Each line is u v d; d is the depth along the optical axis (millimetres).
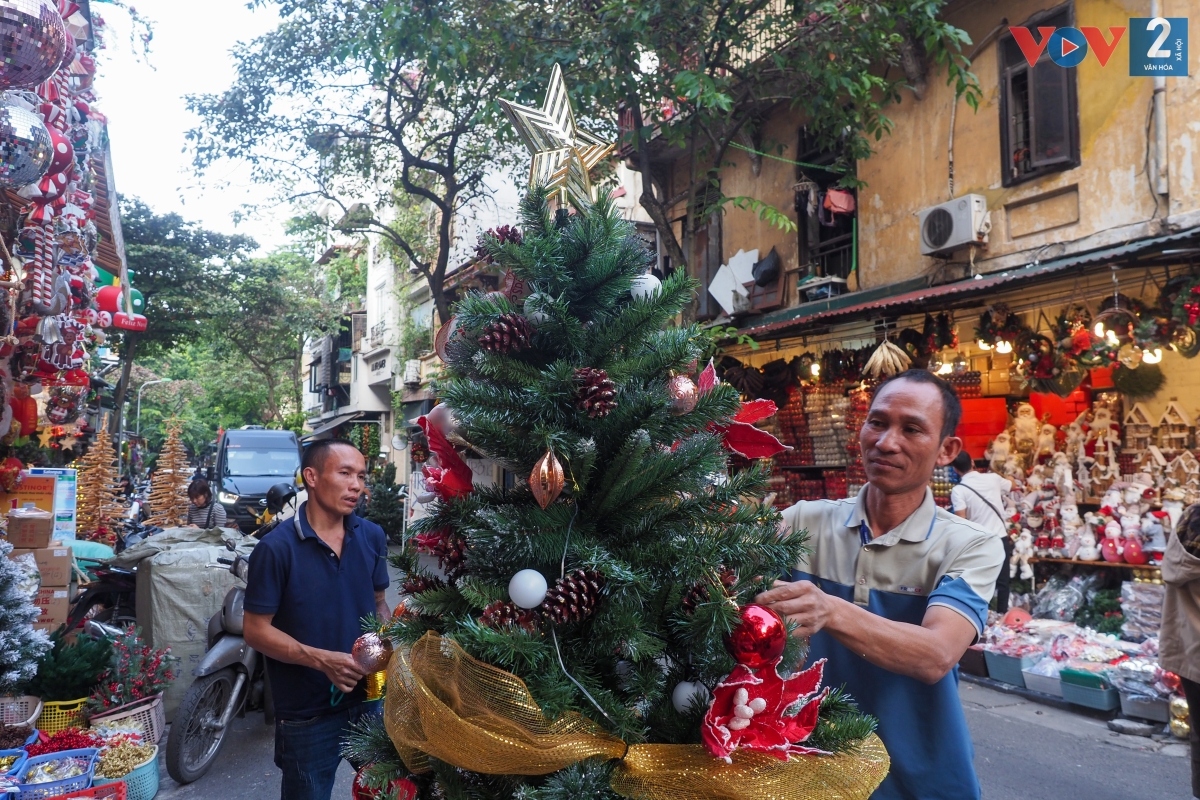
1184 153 6664
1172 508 6453
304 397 45719
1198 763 3406
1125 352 6445
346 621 2797
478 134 12664
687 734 1357
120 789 3609
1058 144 7516
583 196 1658
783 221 8508
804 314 10023
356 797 1651
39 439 8188
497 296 1486
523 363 1458
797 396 9742
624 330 1453
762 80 9148
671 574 1356
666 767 1281
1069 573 7320
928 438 1801
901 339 8234
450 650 1250
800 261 10594
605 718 1293
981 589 1705
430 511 1516
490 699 1214
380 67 9758
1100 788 4352
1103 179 7211
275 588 2707
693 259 12398
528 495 1486
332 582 2795
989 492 6758
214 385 39375
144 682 4344
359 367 29688
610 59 8133
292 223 13266
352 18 10773
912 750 1776
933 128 8820
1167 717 5160
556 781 1240
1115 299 6266
